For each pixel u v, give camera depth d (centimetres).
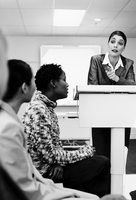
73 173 134
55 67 139
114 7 448
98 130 182
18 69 93
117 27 578
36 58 660
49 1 418
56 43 663
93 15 494
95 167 136
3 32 19
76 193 104
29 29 590
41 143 121
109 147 181
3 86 19
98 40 670
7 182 17
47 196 87
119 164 142
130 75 209
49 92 138
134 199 196
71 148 529
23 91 96
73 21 534
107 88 124
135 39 676
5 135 67
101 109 129
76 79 649
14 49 654
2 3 426
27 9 456
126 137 191
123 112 129
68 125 601
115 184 144
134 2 423
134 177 287
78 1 420
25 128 123
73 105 641
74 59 649
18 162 68
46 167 127
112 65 204
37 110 123
